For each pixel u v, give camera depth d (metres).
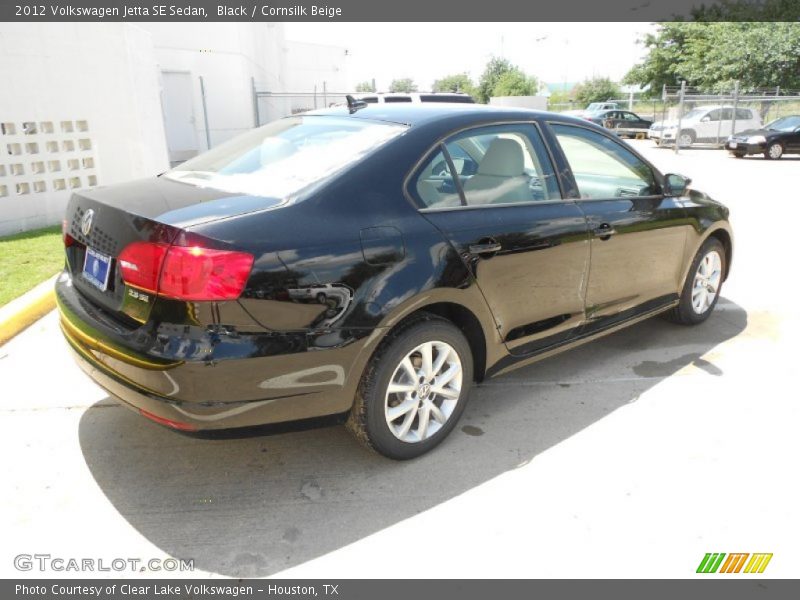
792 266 6.69
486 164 3.31
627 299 4.11
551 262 3.46
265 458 3.15
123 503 2.79
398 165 2.95
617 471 3.05
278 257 2.47
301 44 33.72
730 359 4.35
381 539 2.59
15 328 4.61
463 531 2.64
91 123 8.53
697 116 25.23
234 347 2.41
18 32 7.50
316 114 3.61
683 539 2.59
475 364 3.40
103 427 3.39
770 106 27.33
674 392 3.87
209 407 2.44
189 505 2.79
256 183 2.89
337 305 2.62
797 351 4.49
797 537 2.61
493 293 3.20
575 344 3.83
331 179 2.78
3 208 7.49
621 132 32.47
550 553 2.52
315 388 2.64
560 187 3.63
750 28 32.03
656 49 40.28
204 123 17.38
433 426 3.17
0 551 2.50
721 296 5.72
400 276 2.79
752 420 3.53
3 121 7.41
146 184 3.10
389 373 2.85
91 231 2.81
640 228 4.01
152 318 2.46
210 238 2.37
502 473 3.04
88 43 8.34
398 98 10.41
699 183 14.10
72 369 4.06
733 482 2.96
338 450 3.23
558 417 3.57
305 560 2.48
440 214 3.02
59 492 2.85
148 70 9.74
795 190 12.84
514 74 54.09
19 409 3.55
